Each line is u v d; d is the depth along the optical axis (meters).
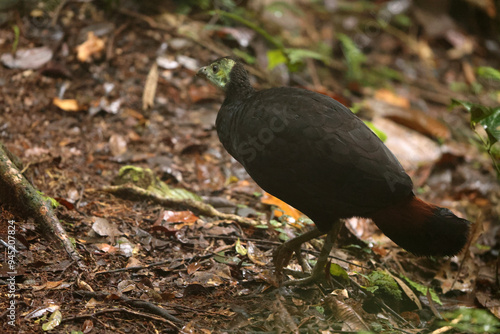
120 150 9.23
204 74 6.99
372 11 15.79
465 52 15.59
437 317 6.50
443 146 11.38
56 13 11.18
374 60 14.71
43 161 8.36
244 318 5.79
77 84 10.34
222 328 5.66
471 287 7.46
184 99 10.77
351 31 15.13
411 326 6.27
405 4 16.11
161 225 7.23
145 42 11.55
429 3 16.23
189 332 5.46
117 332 5.38
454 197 10.08
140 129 9.84
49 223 6.59
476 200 10.03
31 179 7.74
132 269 6.39
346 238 7.96
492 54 16.05
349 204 5.79
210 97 10.91
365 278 6.82
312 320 5.94
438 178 10.57
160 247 6.95
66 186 8.01
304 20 14.38
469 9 16.53
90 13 11.58
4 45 10.59
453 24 16.03
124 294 5.99
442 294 7.47
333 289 6.57
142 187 8.15
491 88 14.66
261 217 8.05
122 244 6.83
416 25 16.00
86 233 6.98
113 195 8.02
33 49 10.55
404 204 5.73
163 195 8.04
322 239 8.01
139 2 12.42
